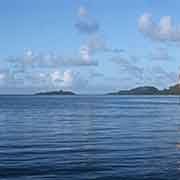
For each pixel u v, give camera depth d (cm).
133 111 11569
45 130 5788
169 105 16175
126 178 2417
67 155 3288
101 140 4441
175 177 2442
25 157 3164
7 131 5609
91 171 2616
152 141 4322
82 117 8862
